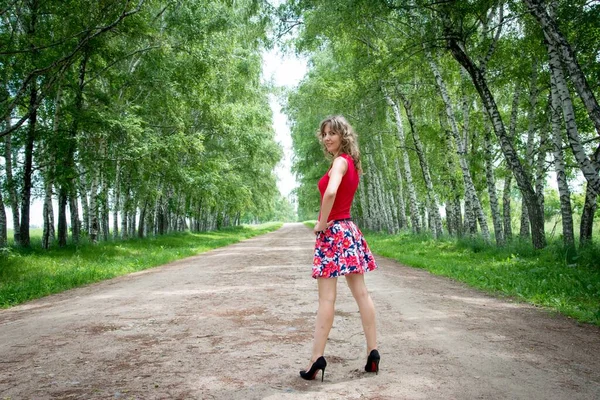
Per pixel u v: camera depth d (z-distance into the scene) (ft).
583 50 38.37
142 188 72.84
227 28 57.47
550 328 14.66
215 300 21.07
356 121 71.51
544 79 44.19
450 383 9.14
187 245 72.28
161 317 17.17
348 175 9.92
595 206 35.83
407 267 36.83
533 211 37.93
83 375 10.12
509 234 52.21
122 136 52.42
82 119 47.70
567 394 8.50
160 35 51.70
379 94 62.90
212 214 140.97
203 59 56.24
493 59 45.96
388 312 17.33
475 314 16.99
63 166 47.29
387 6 37.70
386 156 95.40
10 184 47.98
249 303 19.94
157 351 12.14
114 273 36.24
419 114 70.90
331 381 9.39
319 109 76.23
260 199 130.52
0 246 42.42
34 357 11.85
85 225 74.43
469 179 49.80
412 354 11.40
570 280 23.38
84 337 14.10
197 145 62.03
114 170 58.59
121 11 42.57
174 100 61.21
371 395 8.50
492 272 29.25
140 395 8.73
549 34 25.50
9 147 49.29
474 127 59.52
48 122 58.70
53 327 15.96
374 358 9.71
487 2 36.04
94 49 47.11
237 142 81.15
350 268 9.58
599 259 27.78
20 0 42.57
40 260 40.32
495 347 12.09
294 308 18.45
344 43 56.90
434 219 62.64
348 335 13.60
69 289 28.84
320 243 9.82
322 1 43.24
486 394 8.49
